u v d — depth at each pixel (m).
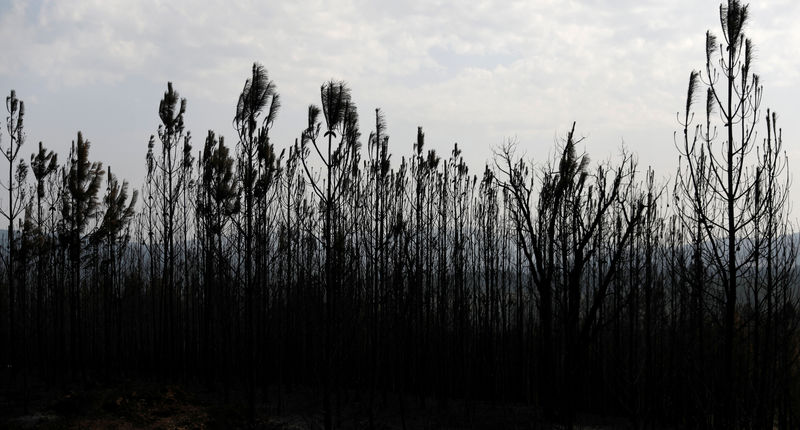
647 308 18.52
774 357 12.63
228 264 22.33
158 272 33.84
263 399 27.53
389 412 27.22
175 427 20.53
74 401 22.20
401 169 26.19
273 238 27.12
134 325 36.50
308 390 32.28
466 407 26.58
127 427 20.12
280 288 29.11
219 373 33.56
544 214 16.92
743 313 14.29
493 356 30.22
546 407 22.64
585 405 28.39
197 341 34.69
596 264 23.73
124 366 36.56
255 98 18.70
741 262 12.00
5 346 33.69
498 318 30.95
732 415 12.91
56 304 27.16
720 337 13.47
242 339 32.94
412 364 31.36
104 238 26.33
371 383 22.09
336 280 18.73
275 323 31.38
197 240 30.42
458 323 30.89
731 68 12.02
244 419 22.81
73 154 24.08
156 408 22.50
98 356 35.81
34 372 32.47
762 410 12.62
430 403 30.69
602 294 15.73
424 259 28.66
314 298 26.80
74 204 24.50
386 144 22.91
